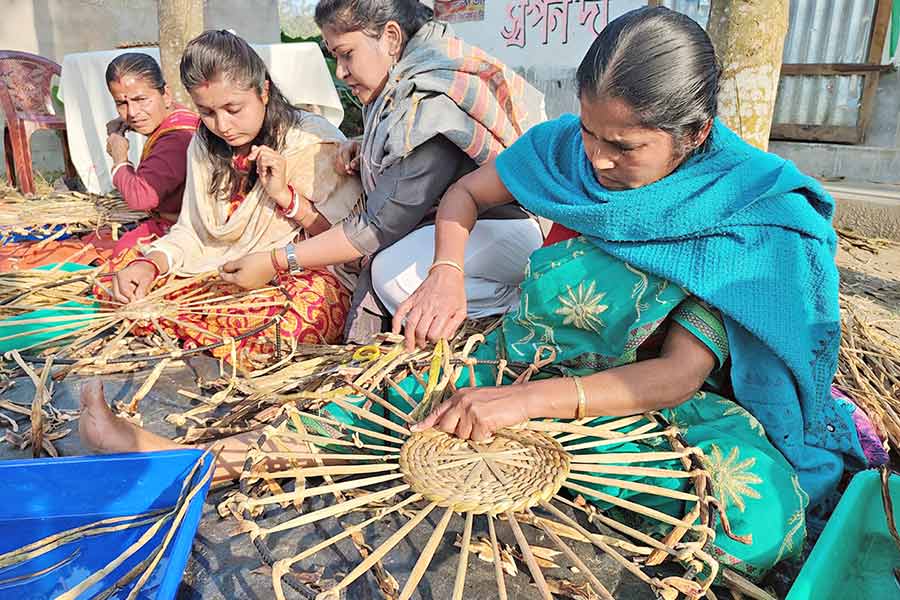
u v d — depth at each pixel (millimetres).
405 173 2016
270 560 1103
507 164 1777
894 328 2965
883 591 1279
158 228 2730
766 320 1356
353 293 2330
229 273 2145
